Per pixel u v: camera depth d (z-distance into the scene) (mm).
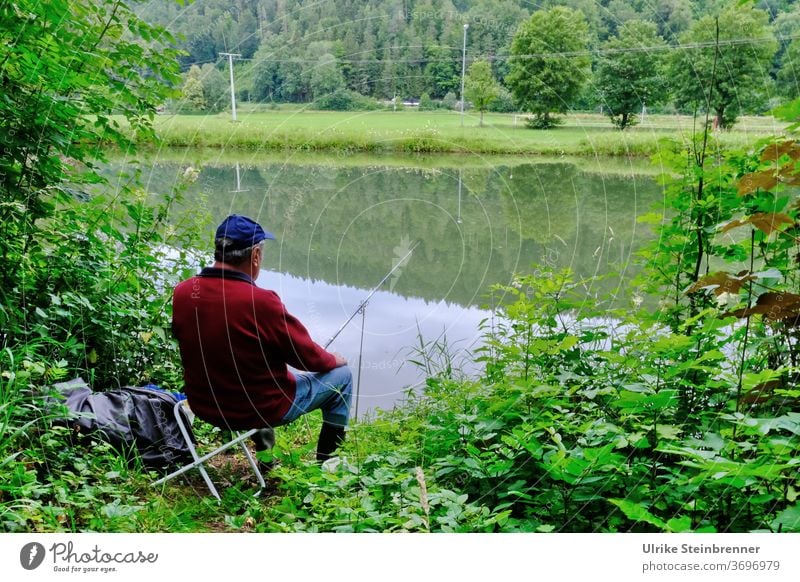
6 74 3383
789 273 2902
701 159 3203
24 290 3340
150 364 3982
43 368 2920
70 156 3729
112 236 3977
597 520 2387
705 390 2771
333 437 3453
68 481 2621
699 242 3145
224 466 3406
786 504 2225
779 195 3092
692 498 2332
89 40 3645
